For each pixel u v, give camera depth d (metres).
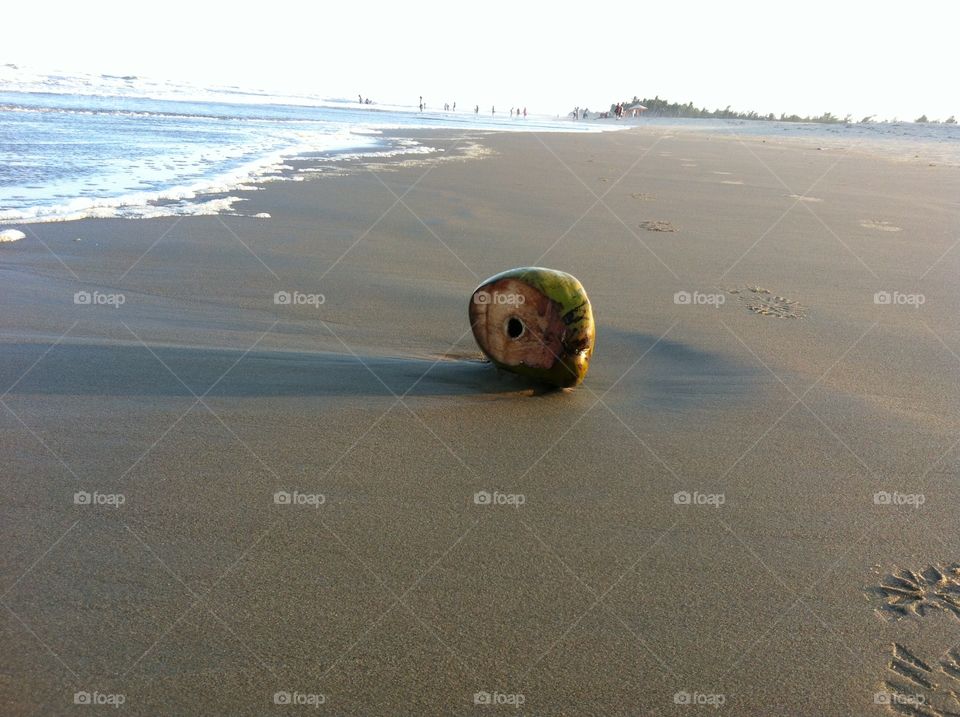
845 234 7.26
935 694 1.47
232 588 1.69
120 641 1.51
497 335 3.05
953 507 2.21
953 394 3.21
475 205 8.42
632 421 2.80
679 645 1.58
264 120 26.02
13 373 3.04
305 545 1.88
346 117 35.22
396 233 6.77
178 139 15.48
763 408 2.98
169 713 1.34
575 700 1.42
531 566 1.84
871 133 29.67
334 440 2.50
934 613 1.71
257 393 2.93
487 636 1.58
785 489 2.29
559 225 7.40
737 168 13.70
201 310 4.38
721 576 1.83
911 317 4.52
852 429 2.77
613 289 5.07
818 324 4.33
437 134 22.45
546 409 2.89
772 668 1.52
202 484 2.16
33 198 7.63
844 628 1.65
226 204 7.78
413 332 4.09
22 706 1.34
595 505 2.15
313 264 5.58
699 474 2.37
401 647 1.53
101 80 53.22
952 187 11.42
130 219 6.85
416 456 2.41
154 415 2.65
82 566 1.74
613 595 1.74
